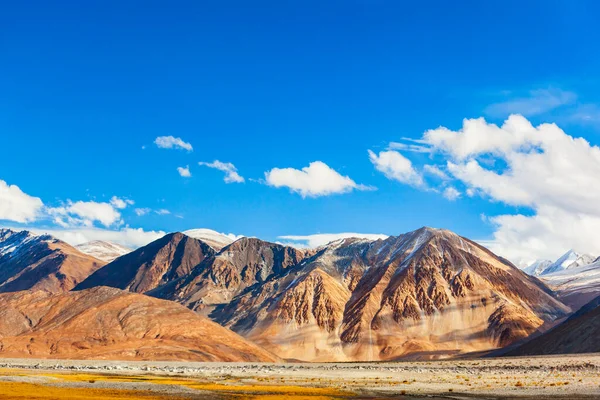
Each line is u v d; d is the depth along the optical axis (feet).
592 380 332.19
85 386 327.47
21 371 484.33
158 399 262.06
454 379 392.47
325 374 495.41
